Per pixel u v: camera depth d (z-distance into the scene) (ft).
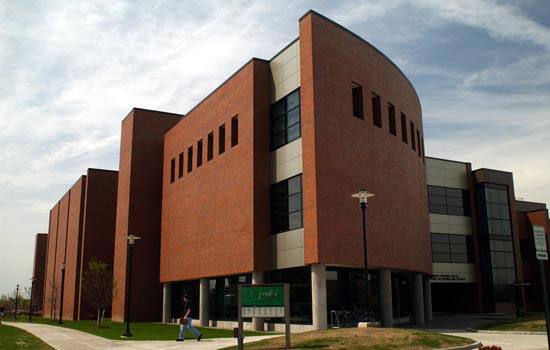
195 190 126.82
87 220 181.57
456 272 158.92
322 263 85.30
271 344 56.44
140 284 147.43
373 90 104.42
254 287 54.85
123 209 155.53
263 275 98.12
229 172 109.50
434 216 159.94
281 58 102.22
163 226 146.41
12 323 150.51
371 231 96.07
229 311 112.88
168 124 160.15
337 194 90.12
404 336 57.00
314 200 86.58
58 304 220.02
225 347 60.59
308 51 92.27
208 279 121.29
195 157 129.29
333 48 95.76
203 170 123.13
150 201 153.28
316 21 93.50
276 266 96.73
